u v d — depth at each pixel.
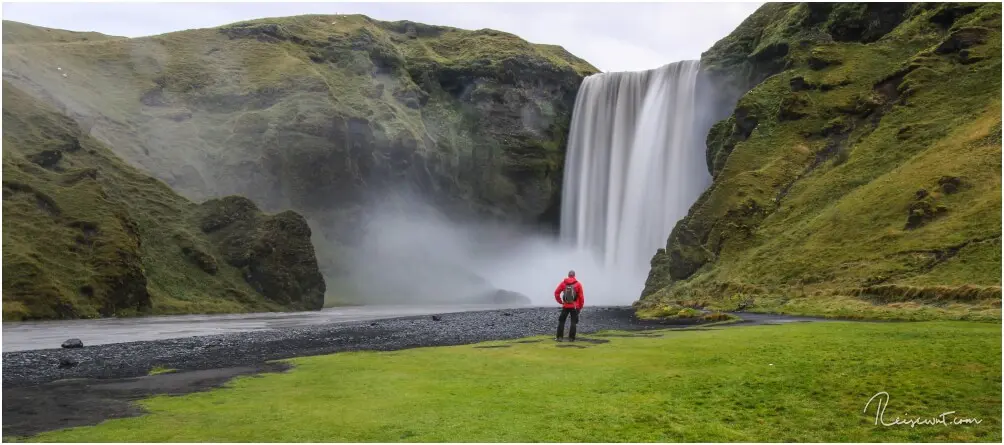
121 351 29.75
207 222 93.94
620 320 45.34
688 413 14.25
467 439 12.27
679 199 115.62
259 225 95.69
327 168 119.62
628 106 133.62
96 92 113.81
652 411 14.35
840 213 60.88
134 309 70.81
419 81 151.62
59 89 105.50
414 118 140.00
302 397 16.14
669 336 28.59
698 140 114.06
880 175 65.38
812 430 13.15
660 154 121.81
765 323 36.09
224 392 17.23
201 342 33.66
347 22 160.88
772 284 55.66
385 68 149.62
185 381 19.72
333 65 143.25
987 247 42.84
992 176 51.12
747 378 17.36
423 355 23.56
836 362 18.98
